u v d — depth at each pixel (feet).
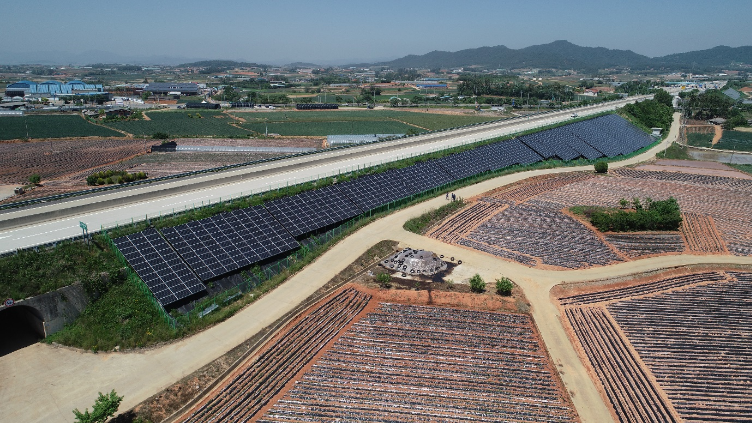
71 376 180.96
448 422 162.81
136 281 220.43
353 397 172.96
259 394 173.58
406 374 184.96
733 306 231.30
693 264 268.41
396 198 357.20
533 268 268.62
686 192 376.89
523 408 169.37
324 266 263.49
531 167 476.54
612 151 542.16
